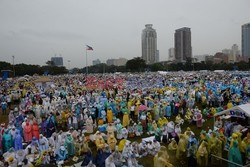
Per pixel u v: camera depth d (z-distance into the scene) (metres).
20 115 17.86
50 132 16.02
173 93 28.47
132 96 26.73
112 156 11.06
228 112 14.92
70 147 13.41
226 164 11.95
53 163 11.67
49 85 43.31
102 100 23.83
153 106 21.53
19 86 43.88
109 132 14.89
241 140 12.30
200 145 11.90
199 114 18.42
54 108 20.98
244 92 29.61
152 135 16.73
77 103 22.20
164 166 10.34
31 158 11.64
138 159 12.91
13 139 13.52
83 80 58.97
